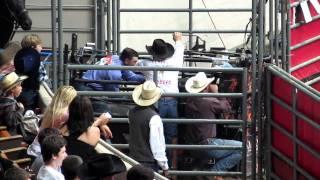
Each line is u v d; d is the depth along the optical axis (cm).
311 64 2703
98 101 2303
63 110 1748
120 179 1574
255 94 2345
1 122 1923
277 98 2317
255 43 2350
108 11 3022
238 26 3416
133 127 2084
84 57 2731
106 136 1973
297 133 2266
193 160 2352
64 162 1503
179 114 2364
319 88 2703
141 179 1461
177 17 3416
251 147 2367
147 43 3412
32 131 1952
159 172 2114
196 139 2325
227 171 2344
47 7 3162
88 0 3167
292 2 2670
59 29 2241
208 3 3406
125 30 3209
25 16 2102
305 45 2694
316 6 2695
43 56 2875
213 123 2281
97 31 3162
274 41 2683
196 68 2270
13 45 2275
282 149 2334
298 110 2250
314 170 2222
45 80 2431
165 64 2395
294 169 2280
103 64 2380
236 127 2400
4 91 1930
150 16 3406
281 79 2297
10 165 1605
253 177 2345
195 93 2281
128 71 2356
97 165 1526
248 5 3419
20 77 1961
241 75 2345
